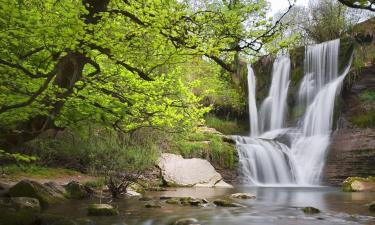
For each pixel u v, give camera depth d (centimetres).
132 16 625
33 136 751
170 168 1565
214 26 611
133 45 627
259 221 775
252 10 595
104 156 1425
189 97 865
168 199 1038
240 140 1966
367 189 1436
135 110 804
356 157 1792
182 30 611
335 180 1766
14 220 668
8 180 1138
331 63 2341
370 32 2281
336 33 2667
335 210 922
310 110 2334
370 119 2039
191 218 750
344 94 2245
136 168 1452
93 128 1453
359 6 480
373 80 2209
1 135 705
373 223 755
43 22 574
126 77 782
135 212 849
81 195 1037
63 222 670
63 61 595
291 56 2509
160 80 830
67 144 1448
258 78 2606
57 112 709
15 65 581
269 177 1861
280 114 2462
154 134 1673
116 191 1080
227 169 1784
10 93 662
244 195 1188
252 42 614
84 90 724
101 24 589
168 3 602
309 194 1334
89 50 583
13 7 532
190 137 1855
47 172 1313
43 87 579
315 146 2002
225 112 2606
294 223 755
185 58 655
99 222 731
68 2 551
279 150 1995
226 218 804
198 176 1580
